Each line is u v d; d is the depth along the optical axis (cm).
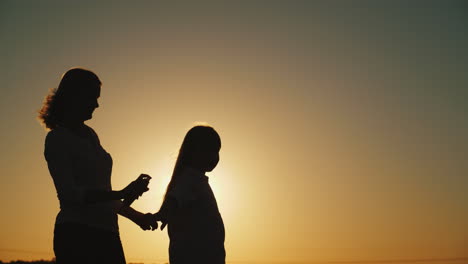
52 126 479
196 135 518
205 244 485
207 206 496
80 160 458
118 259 462
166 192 520
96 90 480
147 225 487
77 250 437
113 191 442
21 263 3353
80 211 444
